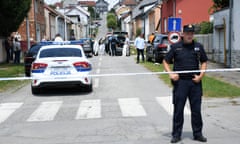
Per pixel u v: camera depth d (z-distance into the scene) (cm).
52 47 1287
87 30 10469
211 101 1038
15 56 2581
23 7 2541
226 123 788
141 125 777
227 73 1689
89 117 867
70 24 7556
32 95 1225
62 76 1175
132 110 937
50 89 1340
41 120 852
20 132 746
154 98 1109
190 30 634
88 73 1207
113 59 2950
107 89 1309
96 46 3691
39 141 675
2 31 2575
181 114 640
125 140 664
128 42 3466
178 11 3556
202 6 3538
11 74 1856
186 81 638
